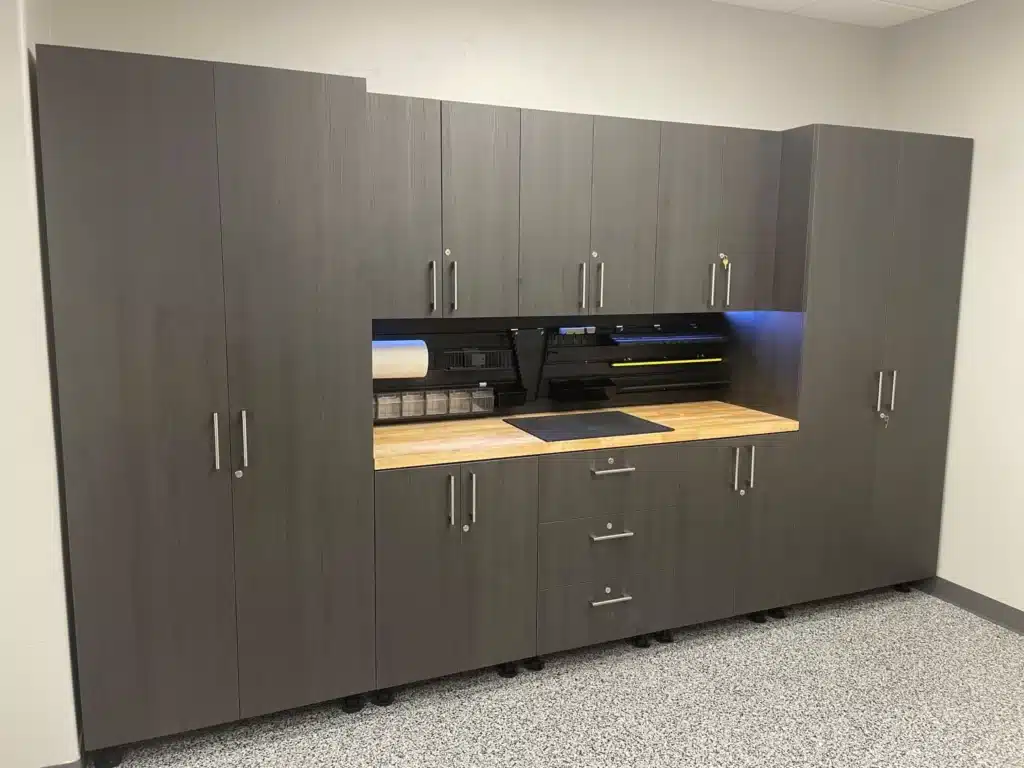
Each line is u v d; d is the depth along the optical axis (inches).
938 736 92.6
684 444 111.3
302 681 93.1
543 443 102.0
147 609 84.9
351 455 91.7
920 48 135.8
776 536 120.6
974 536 129.4
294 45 103.6
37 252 75.7
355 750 89.5
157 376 81.7
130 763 87.0
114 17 95.2
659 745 90.4
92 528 81.5
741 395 131.6
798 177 116.8
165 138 78.7
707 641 117.6
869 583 130.2
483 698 101.0
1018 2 118.0
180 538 85.1
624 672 107.8
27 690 81.0
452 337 115.3
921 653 114.0
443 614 99.3
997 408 124.7
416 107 97.8
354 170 87.4
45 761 83.0
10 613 79.4
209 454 85.0
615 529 108.3
